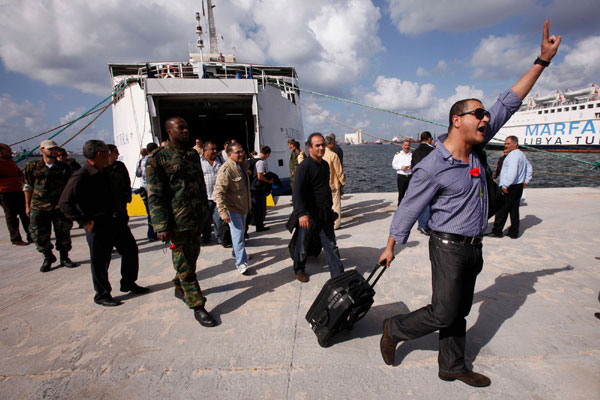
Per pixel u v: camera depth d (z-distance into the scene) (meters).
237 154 3.71
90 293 3.46
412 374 2.06
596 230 5.15
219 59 14.38
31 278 3.95
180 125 2.68
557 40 1.98
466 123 1.73
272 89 11.45
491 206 1.88
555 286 3.20
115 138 11.52
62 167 4.26
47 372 2.18
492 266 3.77
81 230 6.71
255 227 6.55
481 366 2.10
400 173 6.48
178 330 2.67
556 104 49.66
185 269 2.74
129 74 13.28
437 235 1.88
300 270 3.56
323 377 2.06
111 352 2.39
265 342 2.46
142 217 7.90
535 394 1.86
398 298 3.07
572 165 34.53
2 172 5.33
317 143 3.13
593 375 1.99
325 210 3.27
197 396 1.93
